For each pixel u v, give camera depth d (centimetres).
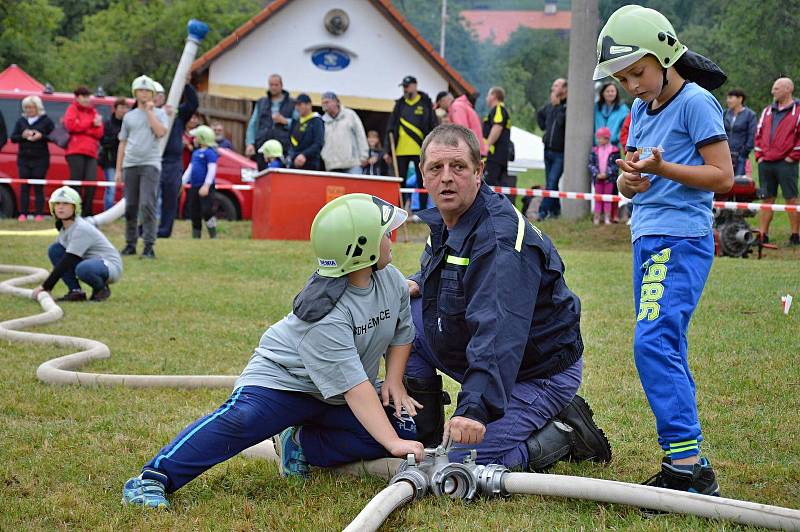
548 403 359
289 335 341
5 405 453
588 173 1434
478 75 4672
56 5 4894
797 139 1156
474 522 300
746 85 2095
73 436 406
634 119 345
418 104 1383
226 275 934
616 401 464
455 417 315
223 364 559
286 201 1298
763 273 868
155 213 1059
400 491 311
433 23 4747
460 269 340
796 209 1107
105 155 1514
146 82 1041
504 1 4869
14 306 762
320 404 348
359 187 1316
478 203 342
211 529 303
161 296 803
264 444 388
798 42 2064
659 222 326
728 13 2106
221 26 3734
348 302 337
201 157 1362
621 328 638
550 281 346
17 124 1511
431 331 359
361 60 2397
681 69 338
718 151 317
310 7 2359
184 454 329
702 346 569
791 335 595
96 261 777
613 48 321
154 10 3741
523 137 2381
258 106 1462
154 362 561
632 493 300
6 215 1602
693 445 319
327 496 334
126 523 308
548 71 4459
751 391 471
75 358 542
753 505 288
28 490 338
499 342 320
